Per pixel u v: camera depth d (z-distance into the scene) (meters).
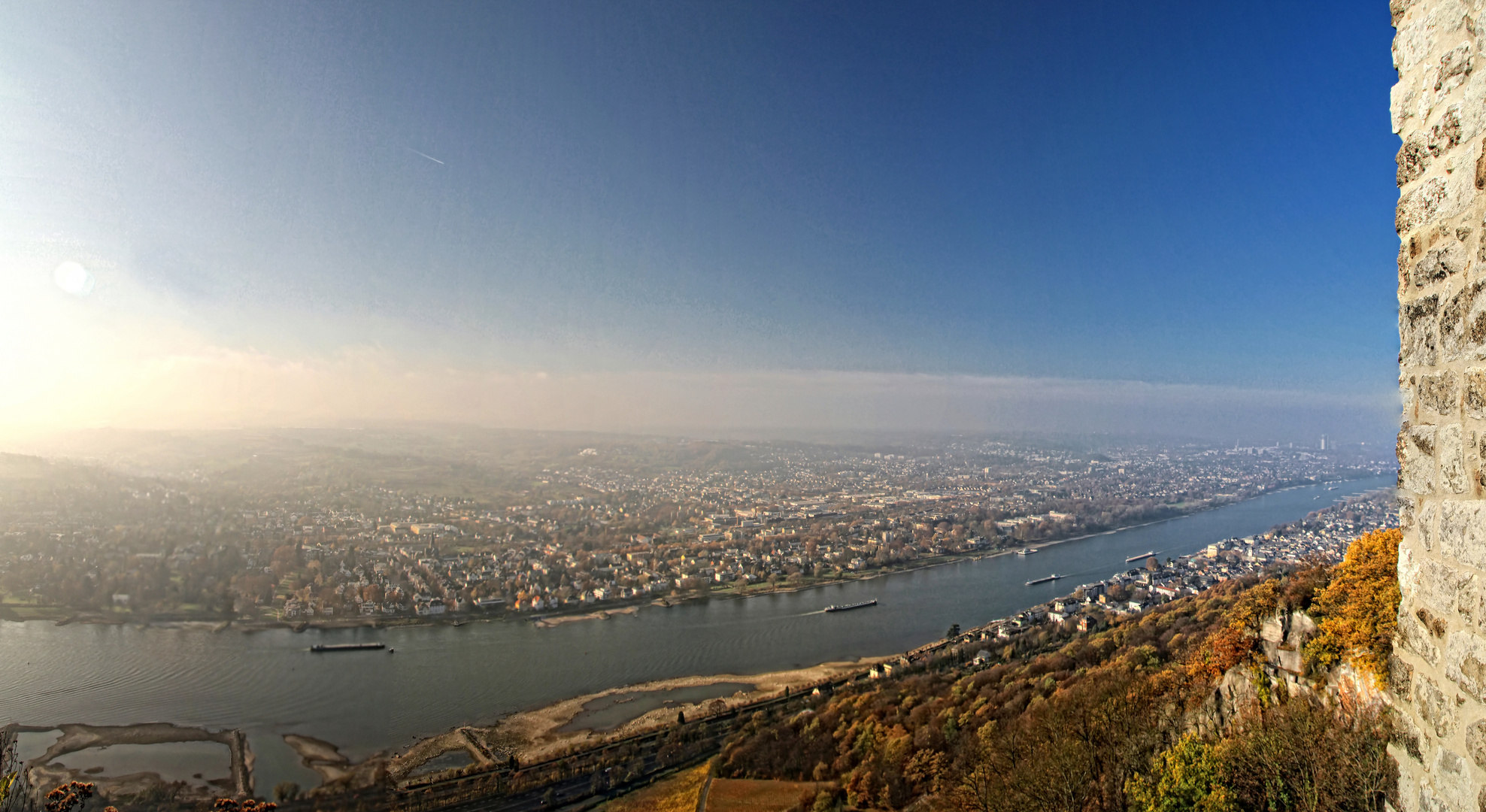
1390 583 24.42
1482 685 6.29
